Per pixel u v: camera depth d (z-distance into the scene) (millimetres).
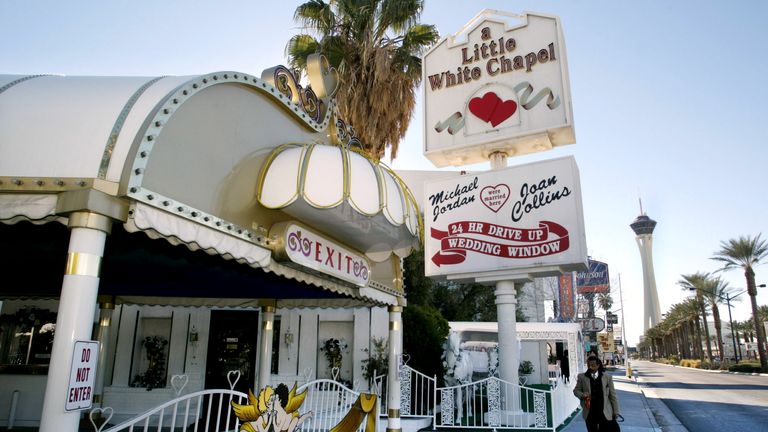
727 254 45844
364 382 13688
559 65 13336
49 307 12227
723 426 13766
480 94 14125
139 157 3627
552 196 12633
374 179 5535
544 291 43625
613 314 57844
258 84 5254
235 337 14008
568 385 14383
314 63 6871
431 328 14914
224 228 4547
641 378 40812
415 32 15812
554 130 13016
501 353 12750
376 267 8234
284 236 5266
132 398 12766
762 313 71250
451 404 11922
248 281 8008
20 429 9859
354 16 15117
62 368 3164
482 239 13273
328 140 7000
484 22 14578
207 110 4508
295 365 13906
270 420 4887
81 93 4020
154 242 5441
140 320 13633
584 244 12070
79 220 3373
